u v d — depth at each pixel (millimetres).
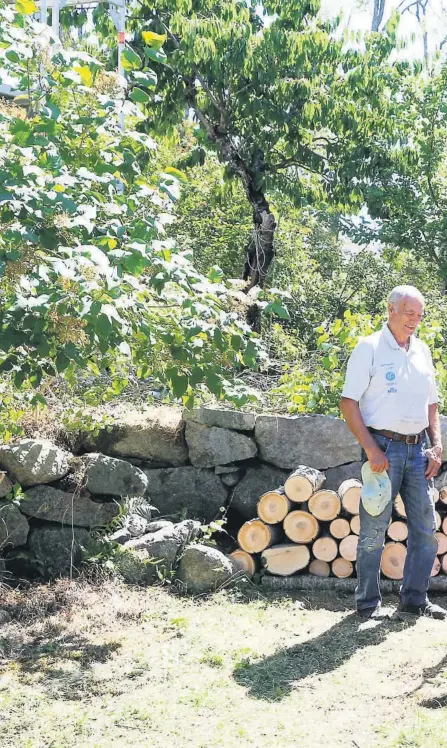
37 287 3545
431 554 4711
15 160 3541
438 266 12445
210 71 11102
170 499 5992
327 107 11586
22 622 4633
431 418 4801
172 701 3691
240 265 12469
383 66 12172
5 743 3340
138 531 5438
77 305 3451
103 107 3980
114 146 3969
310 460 5887
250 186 12094
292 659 4141
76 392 5988
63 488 5484
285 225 13406
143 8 11203
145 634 4488
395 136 12117
